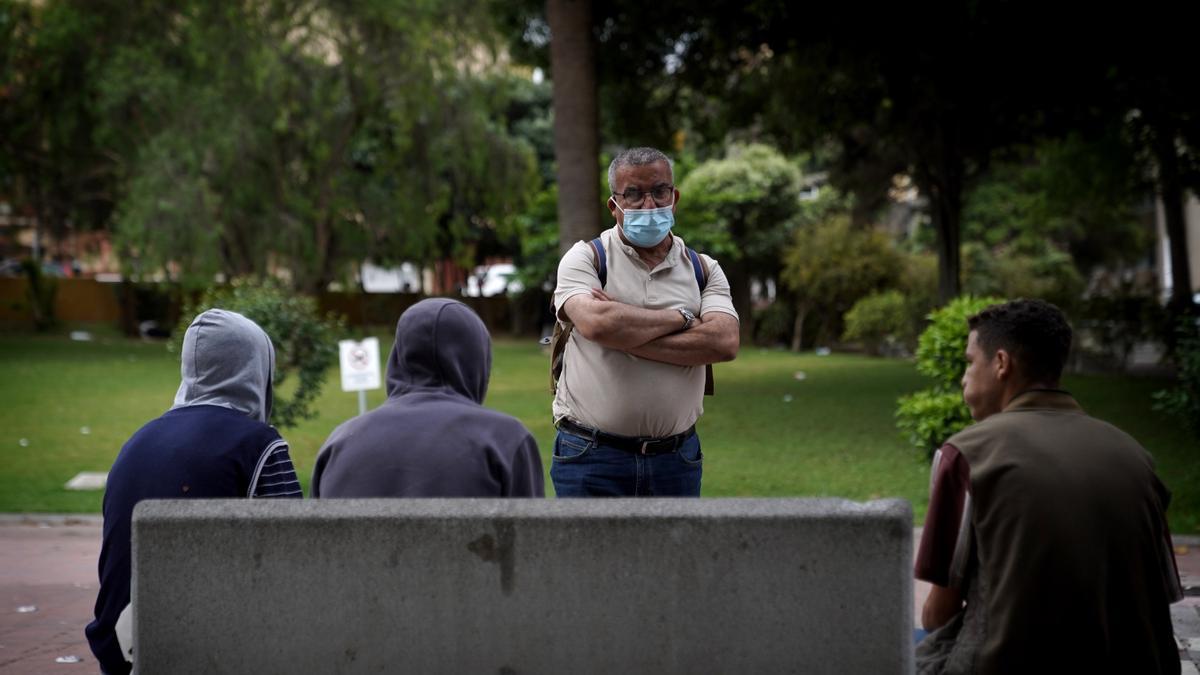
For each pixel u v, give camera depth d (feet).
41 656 24.89
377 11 125.18
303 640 11.68
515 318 183.32
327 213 140.15
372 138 150.71
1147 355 111.45
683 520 11.41
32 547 38.09
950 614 13.69
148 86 120.47
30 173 148.77
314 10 125.29
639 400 16.92
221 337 17.12
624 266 17.33
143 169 121.39
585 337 16.63
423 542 11.57
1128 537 12.69
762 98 94.38
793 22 74.79
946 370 40.16
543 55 90.12
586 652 11.51
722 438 60.54
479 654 11.57
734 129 102.22
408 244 143.43
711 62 90.94
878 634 11.34
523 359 126.93
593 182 70.08
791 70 87.51
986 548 12.86
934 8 69.92
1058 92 75.72
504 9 88.17
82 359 119.75
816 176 174.09
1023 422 13.30
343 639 11.66
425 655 11.60
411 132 141.08
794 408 74.59
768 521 11.37
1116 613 12.67
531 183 147.95
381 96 133.90
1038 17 67.00
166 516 11.78
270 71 122.83
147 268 120.98
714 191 158.51
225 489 16.06
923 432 39.73
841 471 49.78
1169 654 13.14
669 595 11.44
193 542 11.74
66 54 131.13
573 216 69.77
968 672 12.95
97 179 156.35
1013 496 12.75
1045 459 12.84
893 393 84.43
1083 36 67.21
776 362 122.01
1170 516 40.34
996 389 14.20
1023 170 137.49
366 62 127.65
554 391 18.01
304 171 139.85
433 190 142.61
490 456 14.96
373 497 14.49
